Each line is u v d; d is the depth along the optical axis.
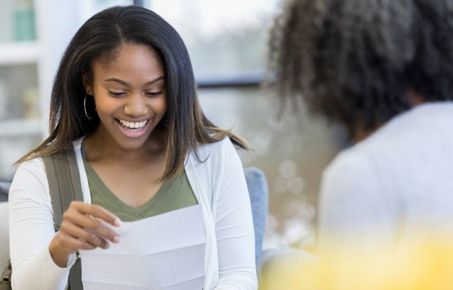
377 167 1.05
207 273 1.86
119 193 1.91
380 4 1.05
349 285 0.66
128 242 1.68
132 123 1.79
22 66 4.80
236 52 4.86
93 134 1.98
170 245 1.70
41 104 4.68
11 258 1.86
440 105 1.11
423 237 0.69
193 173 1.94
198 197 1.92
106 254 1.68
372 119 1.11
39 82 4.71
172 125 1.85
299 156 4.71
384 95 1.09
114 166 1.94
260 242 2.37
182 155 1.88
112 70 1.74
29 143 4.83
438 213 1.01
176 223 1.70
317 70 1.09
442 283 0.60
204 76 4.97
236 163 2.01
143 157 1.96
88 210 1.58
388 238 0.99
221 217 1.96
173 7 4.91
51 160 1.93
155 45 1.75
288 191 4.78
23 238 1.84
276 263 2.21
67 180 1.91
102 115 1.80
